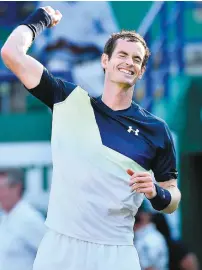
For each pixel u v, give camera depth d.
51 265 10.10
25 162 22.73
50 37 23.03
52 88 10.43
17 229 18.19
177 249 19.86
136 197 10.27
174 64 22.86
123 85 10.29
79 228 10.05
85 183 10.05
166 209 10.49
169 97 22.84
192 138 22.67
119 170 10.13
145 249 19.70
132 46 10.31
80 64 23.05
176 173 10.88
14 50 10.32
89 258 10.05
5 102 23.62
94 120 10.31
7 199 18.34
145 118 10.52
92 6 23.00
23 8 23.30
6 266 18.14
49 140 22.88
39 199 22.45
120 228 10.19
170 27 22.84
